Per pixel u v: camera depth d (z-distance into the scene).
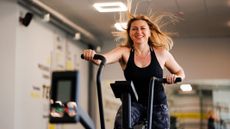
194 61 8.73
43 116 6.72
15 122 5.81
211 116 9.06
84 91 8.84
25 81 6.15
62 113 1.54
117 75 8.83
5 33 5.90
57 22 7.05
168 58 2.69
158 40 2.67
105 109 8.77
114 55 2.53
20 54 6.03
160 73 2.58
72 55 8.18
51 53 7.15
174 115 9.20
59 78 1.57
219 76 8.62
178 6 6.71
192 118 9.16
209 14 7.16
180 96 9.17
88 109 8.97
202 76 8.67
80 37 8.09
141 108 2.50
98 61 2.45
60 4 6.58
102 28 8.13
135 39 2.56
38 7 6.20
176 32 8.31
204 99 9.09
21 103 6.01
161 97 2.61
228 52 8.66
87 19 7.47
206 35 8.64
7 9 5.95
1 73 5.84
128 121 2.22
